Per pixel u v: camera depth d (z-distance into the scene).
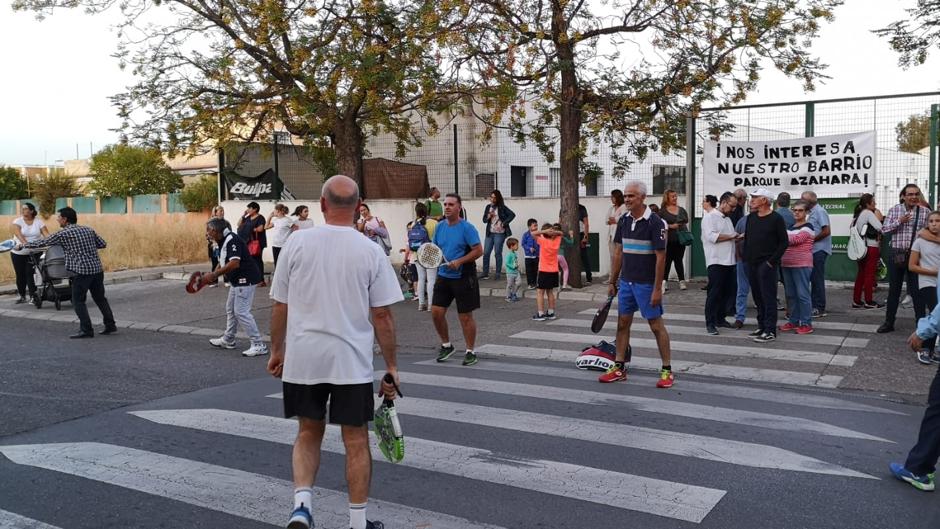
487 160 20.95
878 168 14.09
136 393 7.84
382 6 15.65
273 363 4.19
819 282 11.53
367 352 4.02
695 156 15.67
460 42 14.83
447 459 5.49
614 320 11.96
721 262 10.33
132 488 5.05
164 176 42.69
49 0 16.58
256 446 5.92
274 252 16.64
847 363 8.62
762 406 6.89
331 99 16.19
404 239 19.73
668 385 7.66
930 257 8.84
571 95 14.92
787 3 13.75
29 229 15.15
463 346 10.26
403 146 19.88
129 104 18.17
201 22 17.78
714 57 14.29
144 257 23.02
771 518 4.42
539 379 8.12
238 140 21.02
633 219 7.64
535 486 4.96
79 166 60.91
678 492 4.82
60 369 9.08
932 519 4.40
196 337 11.54
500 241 16.84
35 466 5.50
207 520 4.53
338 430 6.23
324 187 4.11
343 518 4.51
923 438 4.83
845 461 5.37
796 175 14.82
